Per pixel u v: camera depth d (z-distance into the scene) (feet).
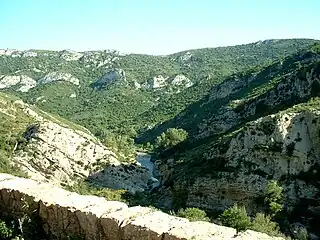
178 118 551.59
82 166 314.76
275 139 222.48
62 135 322.14
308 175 213.25
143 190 308.81
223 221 138.62
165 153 368.48
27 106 402.52
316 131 219.20
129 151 457.68
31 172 274.36
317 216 197.57
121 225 54.80
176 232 51.39
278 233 140.05
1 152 276.41
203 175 236.84
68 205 59.98
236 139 237.86
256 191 213.05
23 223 60.75
